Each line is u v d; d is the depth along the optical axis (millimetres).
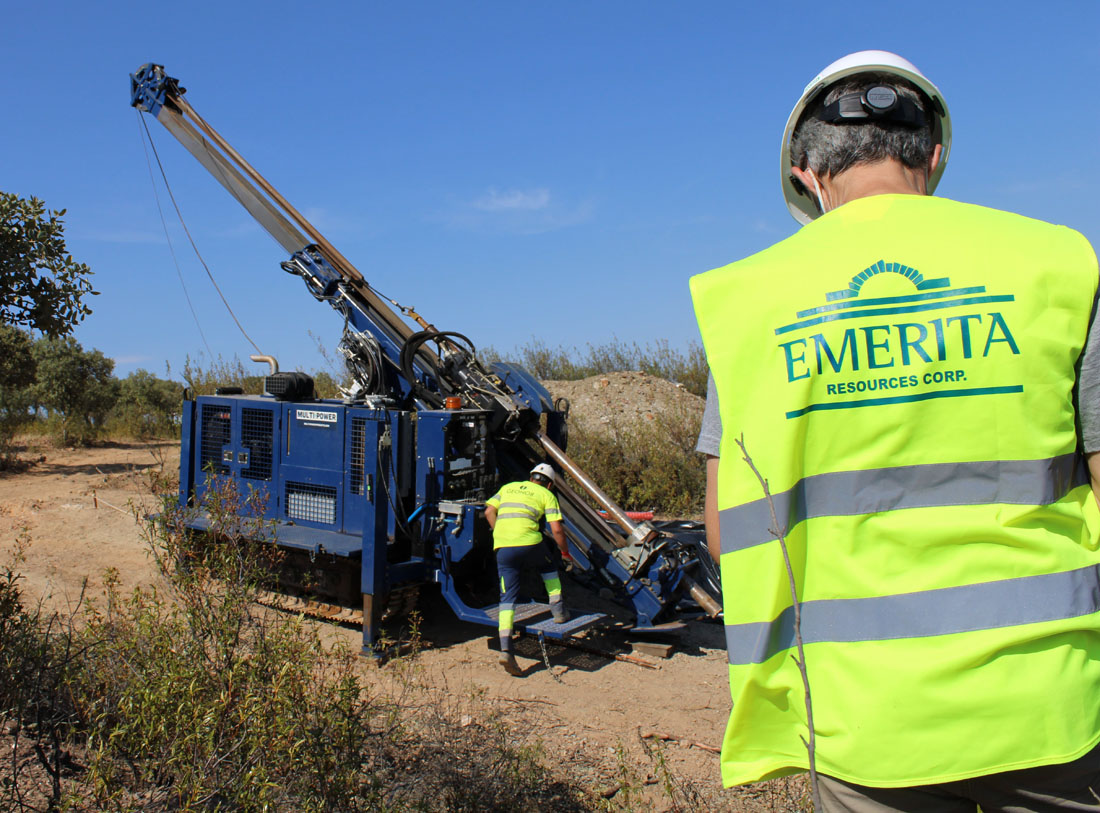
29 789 3328
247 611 4004
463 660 6316
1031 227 1426
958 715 1275
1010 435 1314
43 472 13258
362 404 7223
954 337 1338
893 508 1349
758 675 1413
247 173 8266
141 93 8797
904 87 1656
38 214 8539
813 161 1666
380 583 6273
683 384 17688
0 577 4496
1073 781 1298
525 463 7637
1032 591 1294
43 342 17547
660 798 4012
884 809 1343
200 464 7934
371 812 3270
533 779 3951
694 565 6809
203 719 3059
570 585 8273
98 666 3850
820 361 1381
